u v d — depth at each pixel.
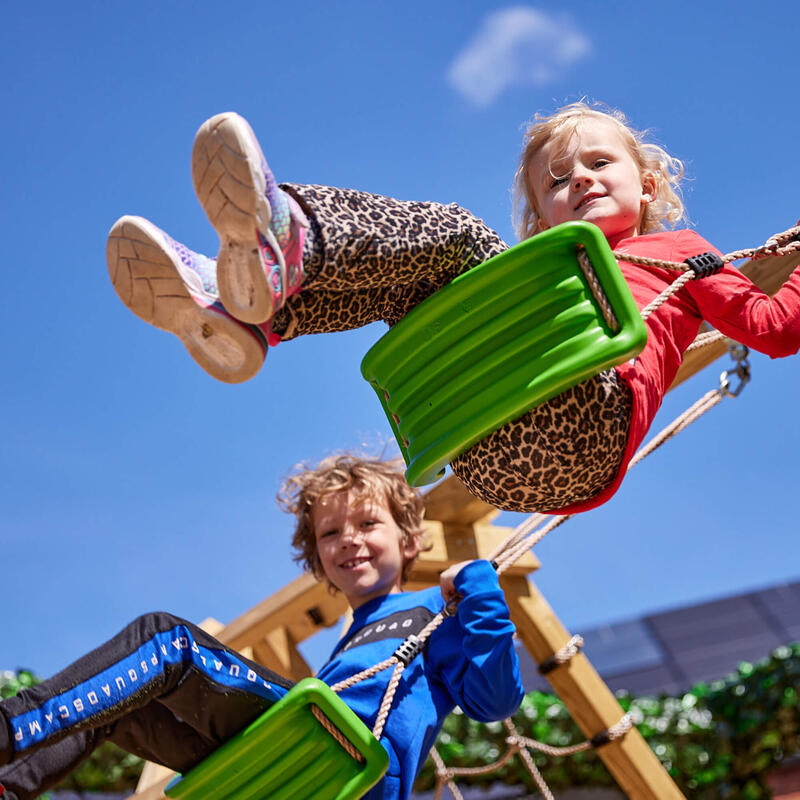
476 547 4.12
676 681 8.80
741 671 6.11
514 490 1.91
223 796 2.14
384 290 2.01
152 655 2.04
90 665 1.97
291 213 1.73
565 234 1.79
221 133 1.62
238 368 1.80
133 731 2.18
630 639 9.57
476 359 1.85
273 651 4.27
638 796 4.00
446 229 1.91
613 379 1.87
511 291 1.82
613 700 4.07
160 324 1.82
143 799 3.80
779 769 6.12
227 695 2.11
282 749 2.08
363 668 2.38
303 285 1.80
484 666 2.26
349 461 2.91
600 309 1.81
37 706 1.88
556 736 5.87
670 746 5.97
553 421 1.83
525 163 2.46
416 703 2.31
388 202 1.90
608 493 1.96
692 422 2.66
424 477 1.98
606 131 2.32
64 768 2.11
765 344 2.04
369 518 2.78
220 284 1.70
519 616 4.15
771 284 2.77
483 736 5.93
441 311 1.87
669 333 2.04
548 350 1.79
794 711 5.80
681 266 1.95
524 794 5.95
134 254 1.76
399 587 2.86
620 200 2.23
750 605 9.70
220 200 1.63
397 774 2.22
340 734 2.06
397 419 2.07
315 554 2.93
